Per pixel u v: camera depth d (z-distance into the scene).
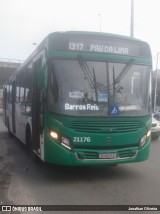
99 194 4.52
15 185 5.03
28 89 7.02
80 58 5.18
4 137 11.55
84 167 6.25
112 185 4.98
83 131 5.00
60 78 5.09
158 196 4.40
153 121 11.57
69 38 5.20
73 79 5.11
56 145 4.99
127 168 6.21
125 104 5.20
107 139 5.04
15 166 6.42
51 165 6.42
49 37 5.22
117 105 5.15
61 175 5.64
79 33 5.23
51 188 4.85
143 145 5.29
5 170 6.08
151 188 4.80
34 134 6.29
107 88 5.16
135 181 5.22
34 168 6.21
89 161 5.00
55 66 5.13
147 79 5.46
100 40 5.27
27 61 7.36
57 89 5.07
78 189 4.78
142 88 5.38
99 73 5.20
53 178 5.45
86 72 5.16
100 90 5.14
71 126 4.98
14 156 7.56
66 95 5.05
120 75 5.27
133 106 5.24
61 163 4.98
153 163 6.75
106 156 5.03
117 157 5.09
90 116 5.02
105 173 5.77
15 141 10.41
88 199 4.29
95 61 5.23
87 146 5.00
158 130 11.45
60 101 5.03
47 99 5.11
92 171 5.93
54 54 5.15
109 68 5.25
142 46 5.49
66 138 4.96
